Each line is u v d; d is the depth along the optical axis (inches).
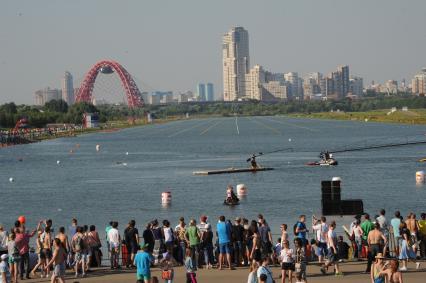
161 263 2615.7
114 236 3046.3
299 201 5851.4
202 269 2974.9
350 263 3029.0
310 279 2731.3
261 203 5807.1
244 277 2790.4
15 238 2859.3
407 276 2726.4
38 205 6186.0
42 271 2928.2
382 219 3144.7
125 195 6673.2
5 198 6761.8
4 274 2662.4
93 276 2891.2
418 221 3132.4
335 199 4109.3
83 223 5098.4
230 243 2950.3
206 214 5344.5
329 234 2829.7
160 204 5984.3
